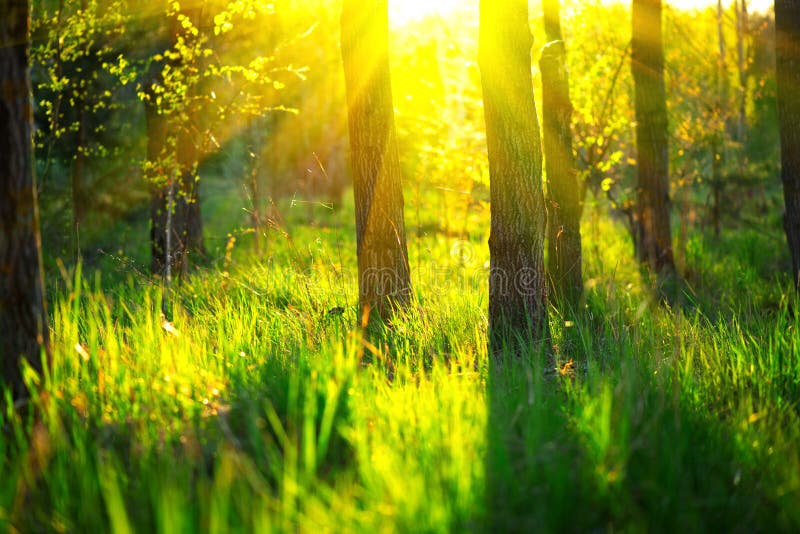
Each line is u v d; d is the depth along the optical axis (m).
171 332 5.79
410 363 5.90
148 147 12.10
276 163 19.88
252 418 3.88
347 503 3.40
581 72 13.24
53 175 14.93
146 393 4.74
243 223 16.91
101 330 5.85
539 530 3.21
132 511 3.49
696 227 17.12
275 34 13.65
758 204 17.88
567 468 3.61
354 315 7.18
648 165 12.38
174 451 4.06
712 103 16.41
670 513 3.48
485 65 6.25
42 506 3.63
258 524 3.14
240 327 6.27
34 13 10.23
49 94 11.69
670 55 16.70
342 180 26.42
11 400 4.06
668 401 4.52
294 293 7.91
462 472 3.41
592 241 14.52
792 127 8.94
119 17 10.55
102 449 4.06
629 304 8.01
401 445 3.92
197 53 10.42
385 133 7.36
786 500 3.63
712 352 5.78
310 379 4.72
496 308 6.36
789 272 12.09
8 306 4.20
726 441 4.20
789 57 8.88
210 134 11.20
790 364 5.33
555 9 8.91
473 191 15.14
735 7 18.03
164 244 11.86
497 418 4.21
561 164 8.41
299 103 19.44
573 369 5.77
